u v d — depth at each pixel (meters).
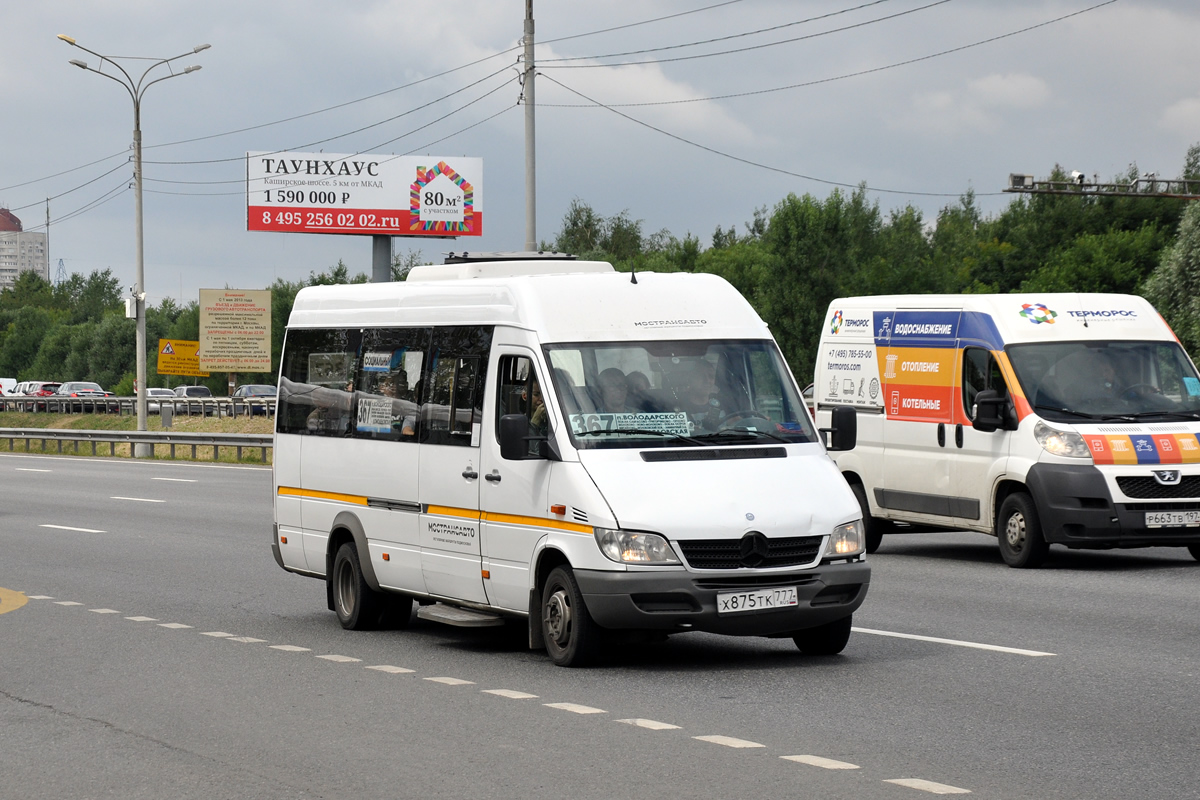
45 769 10.45
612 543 13.38
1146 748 10.34
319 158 107.19
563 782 9.56
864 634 16.03
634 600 13.31
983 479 22.56
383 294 17.45
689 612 13.30
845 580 13.74
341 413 17.89
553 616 14.19
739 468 13.96
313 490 18.39
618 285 15.22
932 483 23.62
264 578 23.17
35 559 25.98
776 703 12.23
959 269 132.62
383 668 14.62
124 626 18.00
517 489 14.55
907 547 26.08
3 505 39.00
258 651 15.95
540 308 14.85
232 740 11.25
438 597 16.05
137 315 68.62
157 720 12.14
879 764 9.92
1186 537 21.31
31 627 17.94
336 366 18.14
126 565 25.02
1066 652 14.66
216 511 36.38
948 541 27.28
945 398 23.36
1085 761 9.95
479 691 13.11
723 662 14.41
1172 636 15.62
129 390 143.25
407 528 16.47
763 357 15.15
